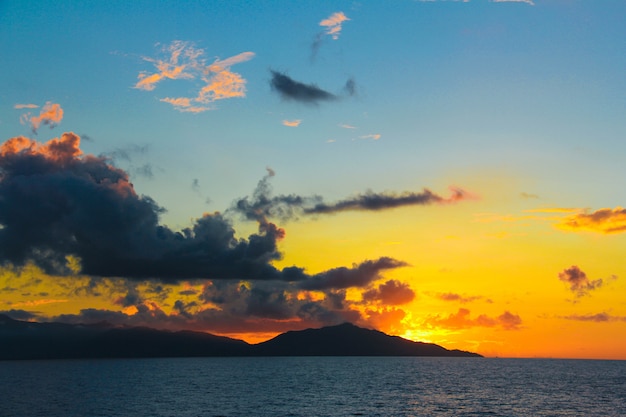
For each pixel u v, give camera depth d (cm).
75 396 16238
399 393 17675
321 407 13675
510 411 13250
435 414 12569
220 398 15762
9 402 14512
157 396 16312
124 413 12312
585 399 16225
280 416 12000
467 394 17438
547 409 13725
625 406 14550
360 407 13712
